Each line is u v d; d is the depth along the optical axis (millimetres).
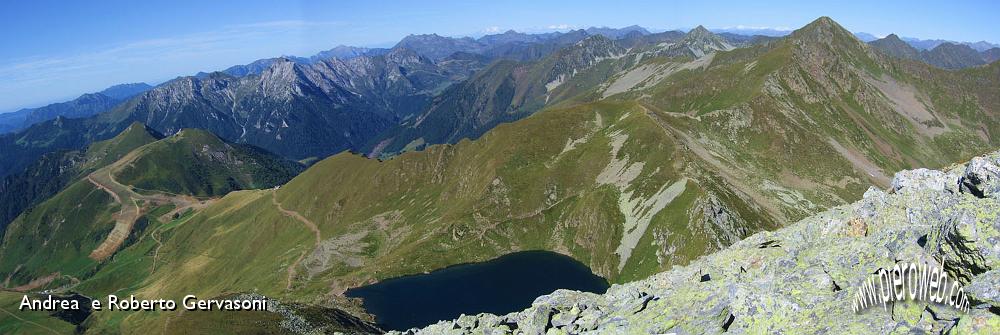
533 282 176875
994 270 22219
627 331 31906
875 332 21906
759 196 186500
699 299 31656
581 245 197625
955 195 34281
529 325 38531
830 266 29156
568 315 37469
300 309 136125
